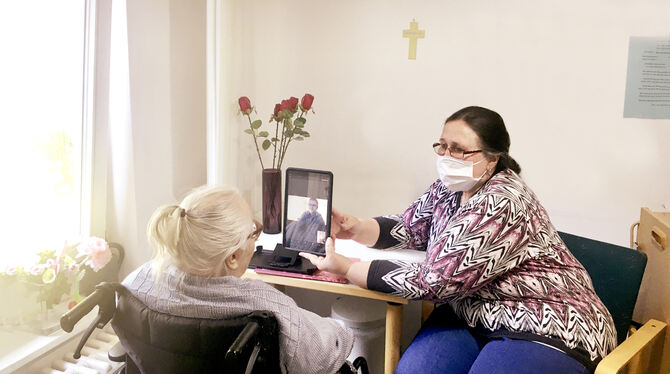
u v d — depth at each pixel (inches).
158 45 72.0
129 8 66.7
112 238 73.3
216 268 44.2
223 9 77.7
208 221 42.8
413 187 91.3
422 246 76.6
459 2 84.1
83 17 63.6
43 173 63.3
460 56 85.6
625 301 65.9
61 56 63.3
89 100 65.7
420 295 58.7
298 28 90.3
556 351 53.9
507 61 84.1
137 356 45.9
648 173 82.8
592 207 85.4
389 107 89.6
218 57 78.3
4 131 58.4
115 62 67.8
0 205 58.9
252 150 93.6
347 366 53.1
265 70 92.4
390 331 66.1
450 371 57.6
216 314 42.8
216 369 43.6
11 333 61.4
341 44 89.4
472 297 61.2
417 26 86.1
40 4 60.1
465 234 56.8
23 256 59.2
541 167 86.1
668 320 63.4
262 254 72.9
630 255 66.6
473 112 62.0
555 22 81.7
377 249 76.9
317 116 92.5
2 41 56.9
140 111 70.4
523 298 57.5
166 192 76.5
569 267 59.4
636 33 79.7
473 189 64.0
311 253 69.2
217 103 79.6
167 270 44.2
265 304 43.8
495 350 55.7
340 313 78.6
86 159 67.2
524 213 57.4
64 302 65.7
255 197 96.3
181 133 79.9
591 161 84.3
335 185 94.3
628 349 55.0
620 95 81.6
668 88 80.2
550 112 84.1
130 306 44.5
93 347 67.6
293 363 45.0
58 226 66.3
